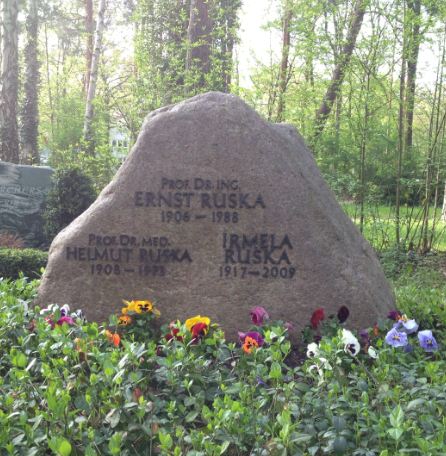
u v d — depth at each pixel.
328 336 4.60
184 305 5.08
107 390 3.43
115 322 4.57
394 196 12.66
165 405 3.57
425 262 10.10
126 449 3.17
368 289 5.05
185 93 14.69
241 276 5.07
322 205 5.14
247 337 4.12
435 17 10.04
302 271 5.04
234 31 14.73
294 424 3.17
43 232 13.03
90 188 12.30
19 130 22.98
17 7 17.67
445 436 3.13
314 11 10.47
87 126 16.77
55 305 4.84
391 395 3.54
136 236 5.11
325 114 11.59
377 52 10.56
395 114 12.09
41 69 40.72
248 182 5.07
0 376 4.04
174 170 5.10
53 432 3.17
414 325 4.51
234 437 3.12
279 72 12.70
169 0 16.02
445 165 11.71
